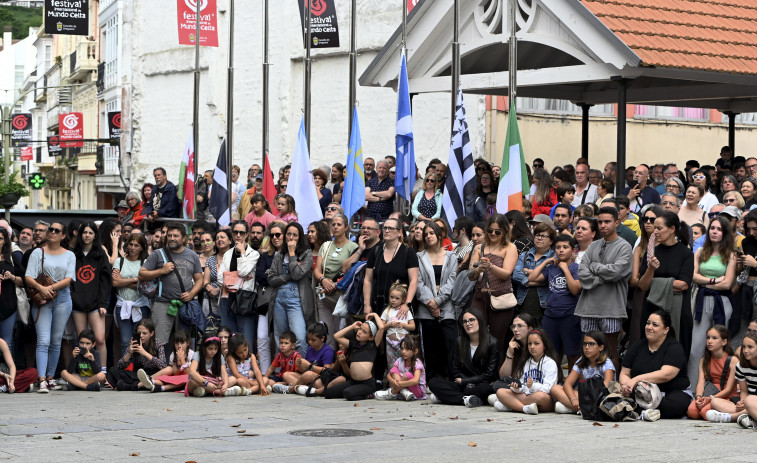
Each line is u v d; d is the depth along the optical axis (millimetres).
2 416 14438
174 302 18094
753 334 13477
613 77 19469
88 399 16500
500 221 15648
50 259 18031
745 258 14414
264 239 18781
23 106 129125
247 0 40938
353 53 23047
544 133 30484
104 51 60156
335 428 13133
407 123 20125
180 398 16547
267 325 18000
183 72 45875
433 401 15594
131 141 49875
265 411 14836
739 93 22922
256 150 40531
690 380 14852
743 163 20766
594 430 12883
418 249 16859
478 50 22297
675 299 14633
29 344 18359
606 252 14820
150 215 23594
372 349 16250
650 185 19922
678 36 20016
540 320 15648
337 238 17453
